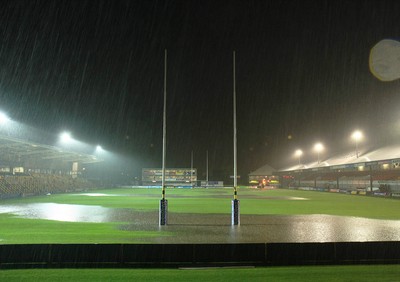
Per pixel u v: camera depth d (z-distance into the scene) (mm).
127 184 103688
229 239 13594
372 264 9516
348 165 54531
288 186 90500
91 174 95188
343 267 9258
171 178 100562
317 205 31578
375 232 15414
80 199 40062
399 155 44594
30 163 58875
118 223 18125
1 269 9086
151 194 54250
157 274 8734
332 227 16984
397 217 21500
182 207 28984
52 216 21484
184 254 9398
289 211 25484
